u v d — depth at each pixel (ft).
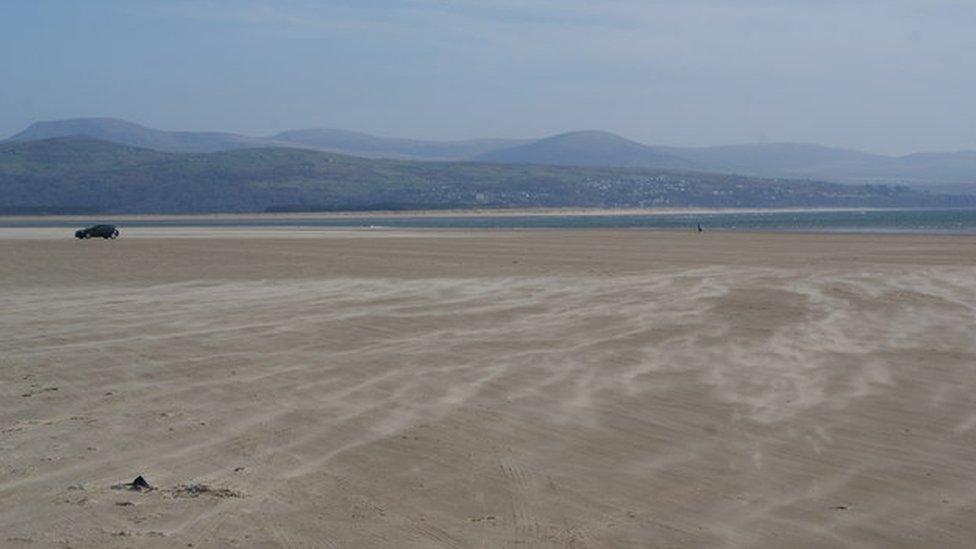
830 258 129.80
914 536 23.39
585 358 47.98
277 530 23.50
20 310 70.79
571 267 112.88
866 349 50.72
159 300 76.59
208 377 43.57
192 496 26.21
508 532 23.47
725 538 23.16
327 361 47.29
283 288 85.87
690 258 131.95
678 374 43.86
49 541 22.77
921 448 31.40
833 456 30.42
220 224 472.03
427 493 26.55
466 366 45.75
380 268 111.34
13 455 30.66
